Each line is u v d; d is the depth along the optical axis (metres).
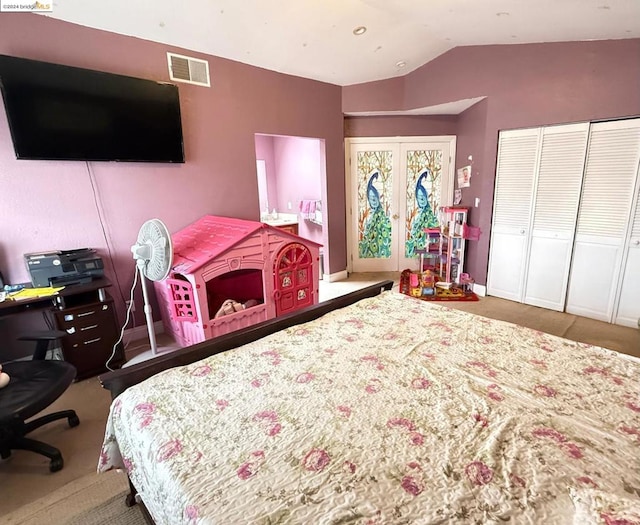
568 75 3.13
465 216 4.07
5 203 2.41
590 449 0.95
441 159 4.77
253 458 0.95
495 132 3.67
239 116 3.51
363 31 3.15
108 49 2.69
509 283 3.88
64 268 2.44
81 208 2.72
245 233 2.75
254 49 3.24
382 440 1.00
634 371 1.34
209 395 1.24
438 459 0.93
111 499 1.54
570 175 3.25
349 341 1.65
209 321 2.66
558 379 1.30
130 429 1.12
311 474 0.89
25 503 1.53
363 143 4.73
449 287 4.21
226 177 3.51
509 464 0.90
